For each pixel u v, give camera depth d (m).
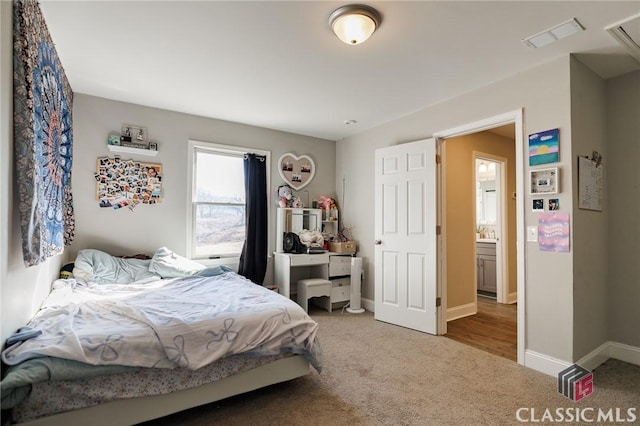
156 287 2.68
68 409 1.46
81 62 2.54
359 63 2.54
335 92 3.12
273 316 2.01
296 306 2.19
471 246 4.16
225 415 1.86
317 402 2.00
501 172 4.62
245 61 2.53
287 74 2.75
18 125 1.45
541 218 2.47
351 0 1.81
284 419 1.83
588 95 2.54
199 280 2.95
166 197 3.63
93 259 2.99
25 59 1.48
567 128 2.35
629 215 2.63
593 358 2.46
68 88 2.86
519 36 2.14
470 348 2.89
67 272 2.80
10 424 1.36
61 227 2.26
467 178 4.15
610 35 2.12
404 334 3.27
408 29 2.07
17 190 1.49
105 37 2.19
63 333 1.59
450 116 3.23
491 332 3.36
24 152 1.46
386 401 2.02
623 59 2.44
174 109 3.63
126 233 3.40
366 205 4.34
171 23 2.04
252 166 4.12
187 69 2.67
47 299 2.20
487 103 2.90
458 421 1.82
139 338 1.61
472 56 2.41
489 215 5.83
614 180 2.71
